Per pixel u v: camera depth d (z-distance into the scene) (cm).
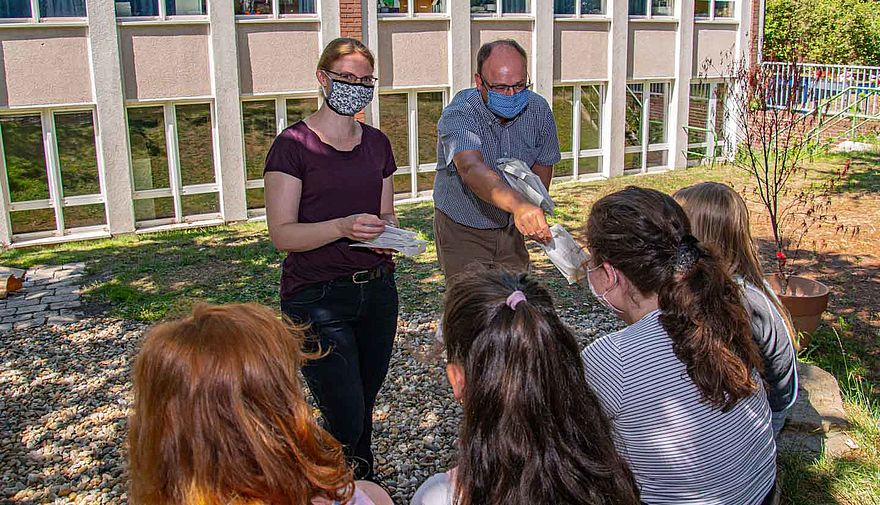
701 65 1686
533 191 355
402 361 611
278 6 1264
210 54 1227
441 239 412
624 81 1591
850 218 1084
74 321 764
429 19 1374
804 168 1433
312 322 330
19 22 1097
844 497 359
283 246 321
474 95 385
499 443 170
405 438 486
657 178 1540
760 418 230
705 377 212
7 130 1127
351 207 335
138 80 1188
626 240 227
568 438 172
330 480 168
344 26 1302
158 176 1241
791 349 290
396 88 1373
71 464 466
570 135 1584
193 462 155
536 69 1487
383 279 344
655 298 230
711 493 219
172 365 158
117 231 1206
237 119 1262
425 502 194
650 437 216
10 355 666
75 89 1148
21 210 1154
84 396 572
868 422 429
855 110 1717
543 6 1465
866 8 2766
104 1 1136
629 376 216
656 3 1617
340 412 333
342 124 333
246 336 164
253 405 159
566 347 177
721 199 285
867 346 638
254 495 156
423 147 1440
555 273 870
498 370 170
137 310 792
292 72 1291
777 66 1551
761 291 289
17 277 900
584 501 170
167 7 1191
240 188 1287
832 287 801
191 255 1041
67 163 1172
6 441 499
